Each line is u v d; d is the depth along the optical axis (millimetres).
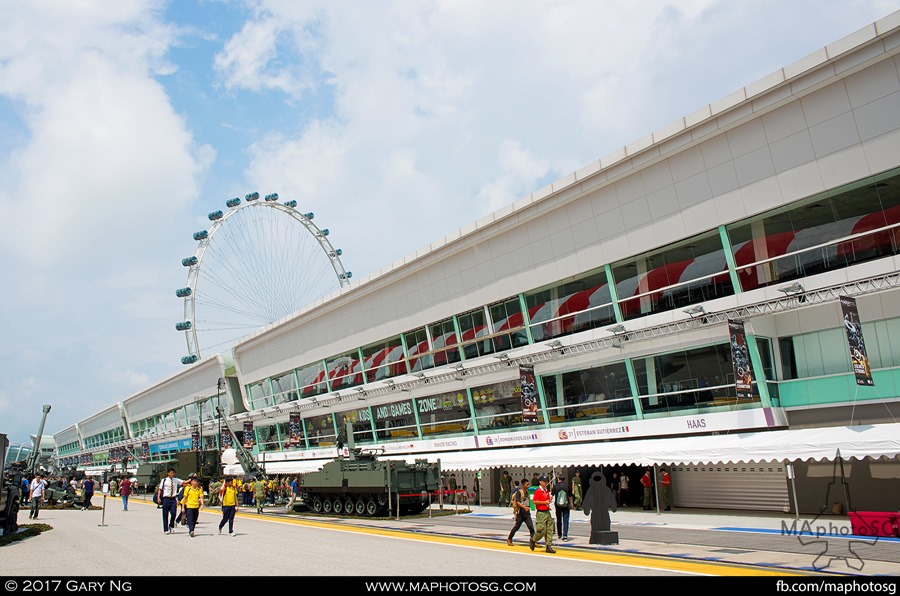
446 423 39375
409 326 41656
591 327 30688
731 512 24641
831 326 23688
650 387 28594
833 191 22688
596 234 29797
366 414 46156
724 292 25734
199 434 64750
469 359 37500
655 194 27406
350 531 22438
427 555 15305
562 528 18297
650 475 28297
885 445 18203
